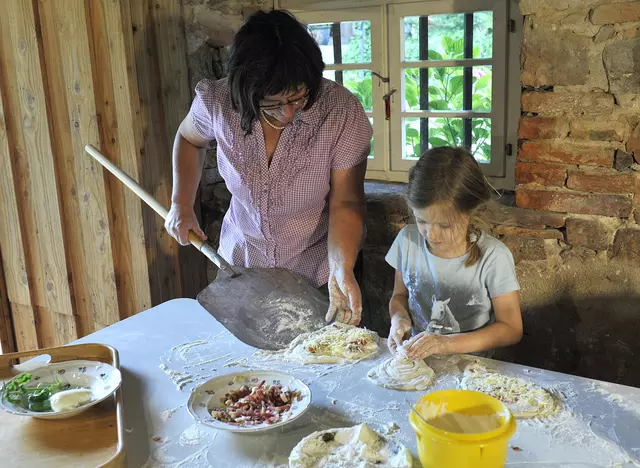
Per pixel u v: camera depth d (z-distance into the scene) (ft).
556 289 6.68
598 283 6.49
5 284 9.59
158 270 8.58
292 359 4.91
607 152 6.17
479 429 3.61
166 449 3.85
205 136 6.42
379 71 8.04
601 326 6.58
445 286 5.60
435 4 7.48
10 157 8.68
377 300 7.90
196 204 8.80
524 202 6.69
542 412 4.02
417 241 5.79
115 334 5.42
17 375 4.64
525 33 6.26
